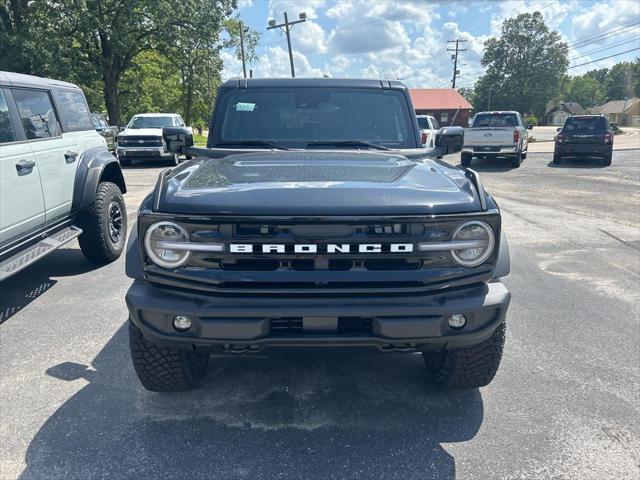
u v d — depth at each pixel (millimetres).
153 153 17125
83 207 5363
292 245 2297
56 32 22594
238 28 34375
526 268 5723
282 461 2533
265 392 3158
